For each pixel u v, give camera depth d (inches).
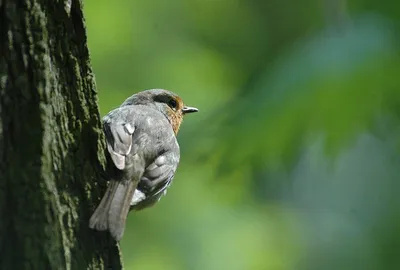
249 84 447.2
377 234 614.9
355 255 738.2
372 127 413.7
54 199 309.1
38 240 304.8
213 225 735.1
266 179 705.6
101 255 323.0
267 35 851.4
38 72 308.0
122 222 331.3
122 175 351.9
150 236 721.6
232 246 734.5
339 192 763.4
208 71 804.0
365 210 685.9
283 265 770.8
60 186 312.7
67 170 315.9
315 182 776.3
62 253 309.4
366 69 405.1
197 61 807.1
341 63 411.2
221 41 847.7
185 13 831.1
